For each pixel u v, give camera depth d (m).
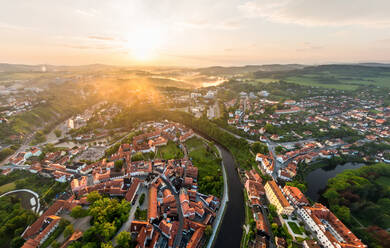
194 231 110.19
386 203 135.38
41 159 181.38
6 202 125.38
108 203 114.38
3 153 182.38
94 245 92.69
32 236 100.50
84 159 185.75
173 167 168.88
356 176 156.38
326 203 145.25
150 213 115.12
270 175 168.12
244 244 106.31
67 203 119.94
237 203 138.25
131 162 170.12
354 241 102.94
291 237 109.81
